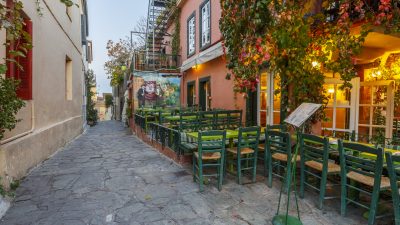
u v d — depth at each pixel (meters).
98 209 3.87
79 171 5.87
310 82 5.22
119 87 30.20
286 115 5.85
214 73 10.82
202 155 4.84
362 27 4.15
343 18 4.04
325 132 6.04
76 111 13.23
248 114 8.20
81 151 8.45
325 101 5.45
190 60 10.71
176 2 14.69
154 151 8.25
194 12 12.71
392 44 5.34
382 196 4.21
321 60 4.92
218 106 10.44
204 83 12.37
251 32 4.26
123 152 8.16
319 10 4.74
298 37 4.66
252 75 4.52
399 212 2.94
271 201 4.14
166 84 14.51
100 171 5.86
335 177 4.91
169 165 6.33
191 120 7.97
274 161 5.10
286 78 5.60
